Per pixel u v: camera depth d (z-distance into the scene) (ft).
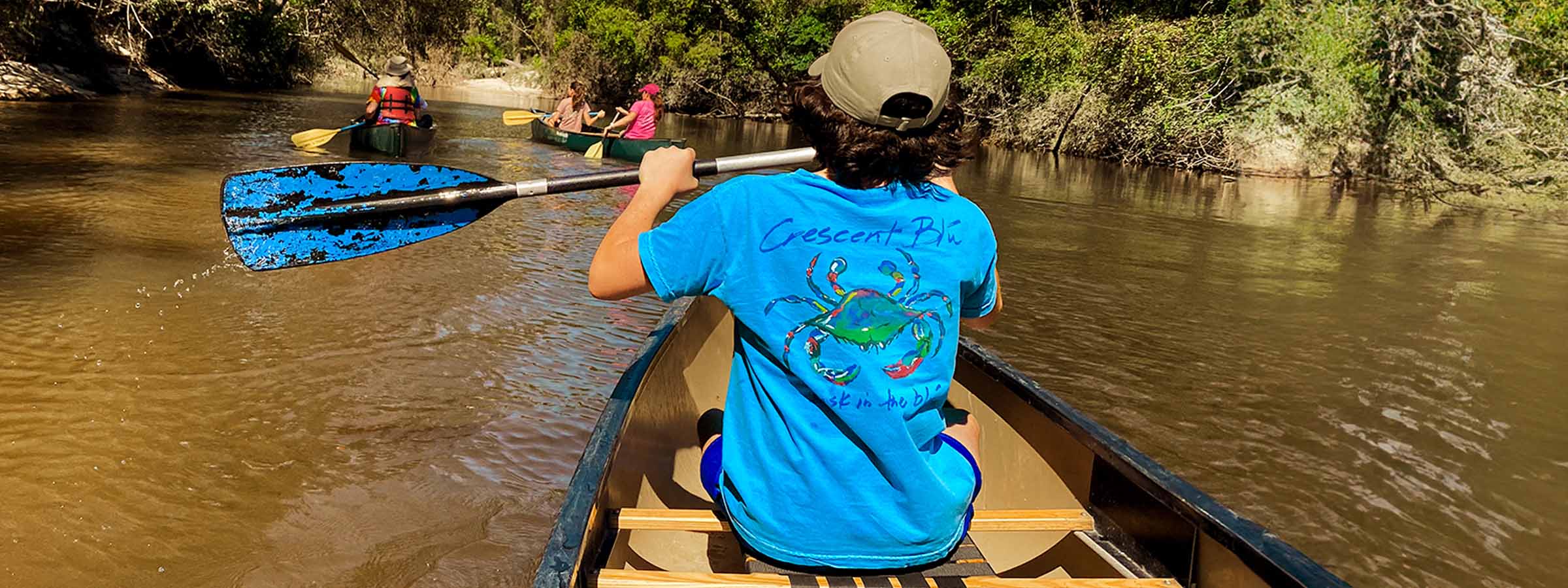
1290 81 49.85
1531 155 45.52
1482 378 16.21
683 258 5.10
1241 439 13.30
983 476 9.05
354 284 18.11
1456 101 46.50
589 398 13.50
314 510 10.24
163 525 9.77
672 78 88.12
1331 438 13.42
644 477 7.68
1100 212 33.40
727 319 10.73
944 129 5.25
